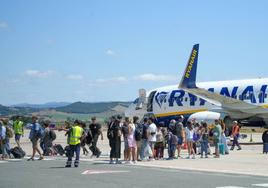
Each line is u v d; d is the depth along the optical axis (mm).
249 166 21250
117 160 23688
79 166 22156
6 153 27547
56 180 16516
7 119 27766
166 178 17031
